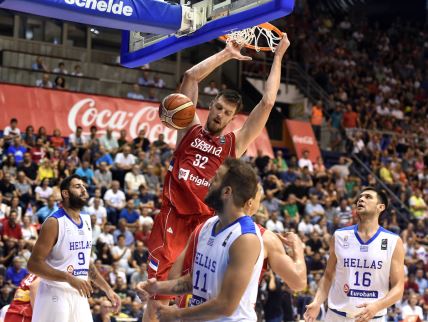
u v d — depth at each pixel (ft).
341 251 19.45
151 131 55.36
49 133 51.93
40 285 19.77
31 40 63.31
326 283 19.77
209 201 11.21
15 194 40.83
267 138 59.93
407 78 82.64
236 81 70.23
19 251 36.42
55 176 44.16
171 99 15.62
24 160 43.75
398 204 60.23
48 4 14.92
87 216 20.39
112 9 15.79
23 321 21.01
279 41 16.46
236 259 10.73
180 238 15.61
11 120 48.85
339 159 63.10
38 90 52.70
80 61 63.77
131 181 46.01
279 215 49.01
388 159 66.44
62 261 19.54
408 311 42.14
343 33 83.51
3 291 34.14
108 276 37.17
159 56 18.34
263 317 38.55
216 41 69.67
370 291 19.19
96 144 47.93
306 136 65.31
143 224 41.78
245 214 11.34
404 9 90.99
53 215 19.44
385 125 72.64
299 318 41.22
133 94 59.41
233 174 11.07
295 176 54.39
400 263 19.03
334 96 73.15
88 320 20.07
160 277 15.40
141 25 16.39
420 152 68.03
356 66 79.10
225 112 15.74
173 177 15.78
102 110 54.13
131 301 36.81
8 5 14.89
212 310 10.71
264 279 38.47
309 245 46.19
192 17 16.79
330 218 51.37
